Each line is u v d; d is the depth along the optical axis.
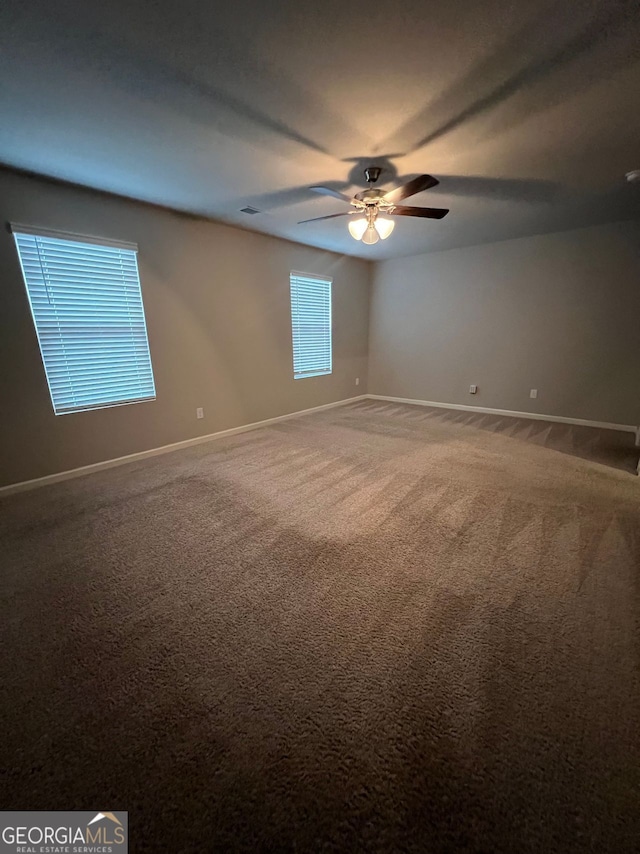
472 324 5.08
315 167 2.45
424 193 2.96
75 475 3.03
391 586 1.72
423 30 1.34
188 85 1.64
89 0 1.20
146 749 1.07
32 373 2.73
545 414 4.72
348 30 1.34
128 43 1.39
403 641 1.42
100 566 1.89
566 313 4.36
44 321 2.73
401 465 3.18
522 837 0.88
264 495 2.64
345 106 1.79
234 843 0.87
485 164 2.43
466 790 0.97
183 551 2.01
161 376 3.50
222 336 3.96
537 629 1.47
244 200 3.07
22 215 2.53
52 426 2.87
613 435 4.00
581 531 2.13
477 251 4.84
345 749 1.06
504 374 4.95
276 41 1.39
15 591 1.72
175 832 0.89
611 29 1.33
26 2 1.21
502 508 2.41
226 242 3.83
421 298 5.48
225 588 1.72
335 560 1.92
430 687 1.24
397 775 1.00
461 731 1.11
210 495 2.66
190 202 3.11
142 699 1.21
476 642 1.41
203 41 1.39
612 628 1.47
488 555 1.93
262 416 4.57
